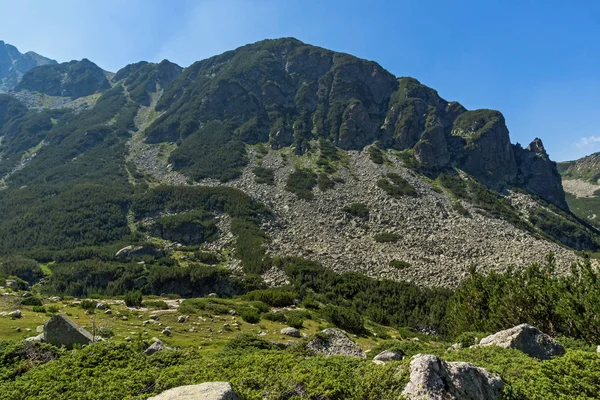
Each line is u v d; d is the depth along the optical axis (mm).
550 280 23062
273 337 26172
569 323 19562
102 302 32500
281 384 9414
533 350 13742
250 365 11055
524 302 22203
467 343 17125
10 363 12773
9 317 22984
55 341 16906
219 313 32312
